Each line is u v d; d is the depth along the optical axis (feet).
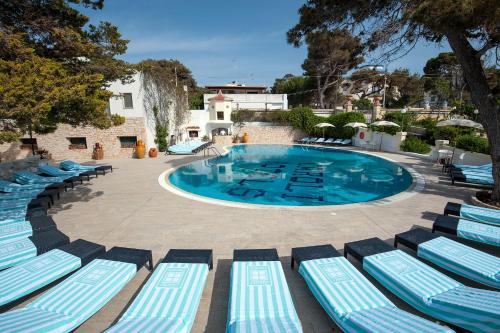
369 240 18.39
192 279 14.20
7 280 14.16
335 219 26.84
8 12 26.68
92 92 26.76
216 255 19.93
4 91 17.49
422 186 39.27
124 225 25.66
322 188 45.39
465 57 27.99
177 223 26.05
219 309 14.39
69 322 11.10
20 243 18.11
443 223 21.15
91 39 33.81
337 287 13.35
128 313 11.62
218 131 110.83
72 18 31.04
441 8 21.01
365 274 17.37
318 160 71.00
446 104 114.62
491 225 20.94
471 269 14.87
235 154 81.41
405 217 27.30
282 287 13.56
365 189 44.45
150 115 73.00
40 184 36.55
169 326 10.77
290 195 41.57
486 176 38.27
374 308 11.87
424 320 10.44
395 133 78.38
